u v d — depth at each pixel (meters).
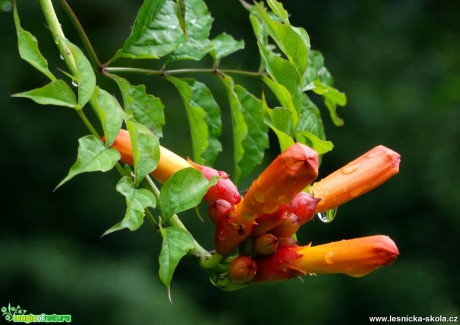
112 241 9.20
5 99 9.01
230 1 10.45
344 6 12.12
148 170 2.06
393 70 11.81
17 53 8.97
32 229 9.19
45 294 8.37
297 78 2.28
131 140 2.07
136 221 2.01
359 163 2.34
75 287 8.41
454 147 11.05
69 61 2.38
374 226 11.01
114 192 9.30
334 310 9.96
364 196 10.99
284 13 2.30
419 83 12.00
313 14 11.75
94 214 9.27
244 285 2.26
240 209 2.17
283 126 2.21
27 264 8.46
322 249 2.18
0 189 9.19
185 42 2.53
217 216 2.21
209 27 2.86
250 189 2.11
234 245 2.21
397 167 2.33
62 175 9.27
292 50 2.29
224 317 9.37
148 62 8.66
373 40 11.90
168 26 2.54
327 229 10.84
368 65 11.72
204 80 9.12
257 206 2.11
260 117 3.02
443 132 11.20
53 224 9.23
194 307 8.80
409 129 11.22
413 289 10.09
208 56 9.18
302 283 9.70
